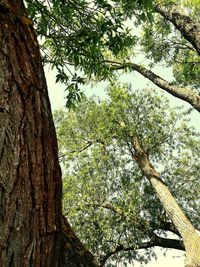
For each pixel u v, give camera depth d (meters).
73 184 19.30
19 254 1.36
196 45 11.12
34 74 1.63
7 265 1.33
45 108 1.63
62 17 5.87
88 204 18.86
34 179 1.46
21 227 1.38
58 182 1.59
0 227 1.34
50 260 1.49
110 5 5.74
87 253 2.85
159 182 16.23
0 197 1.37
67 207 18.84
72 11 5.86
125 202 18.38
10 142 1.44
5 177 1.39
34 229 1.42
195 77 17.41
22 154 1.46
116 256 19.42
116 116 19.33
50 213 1.50
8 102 1.49
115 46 6.10
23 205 1.40
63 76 5.97
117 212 18.48
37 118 1.56
